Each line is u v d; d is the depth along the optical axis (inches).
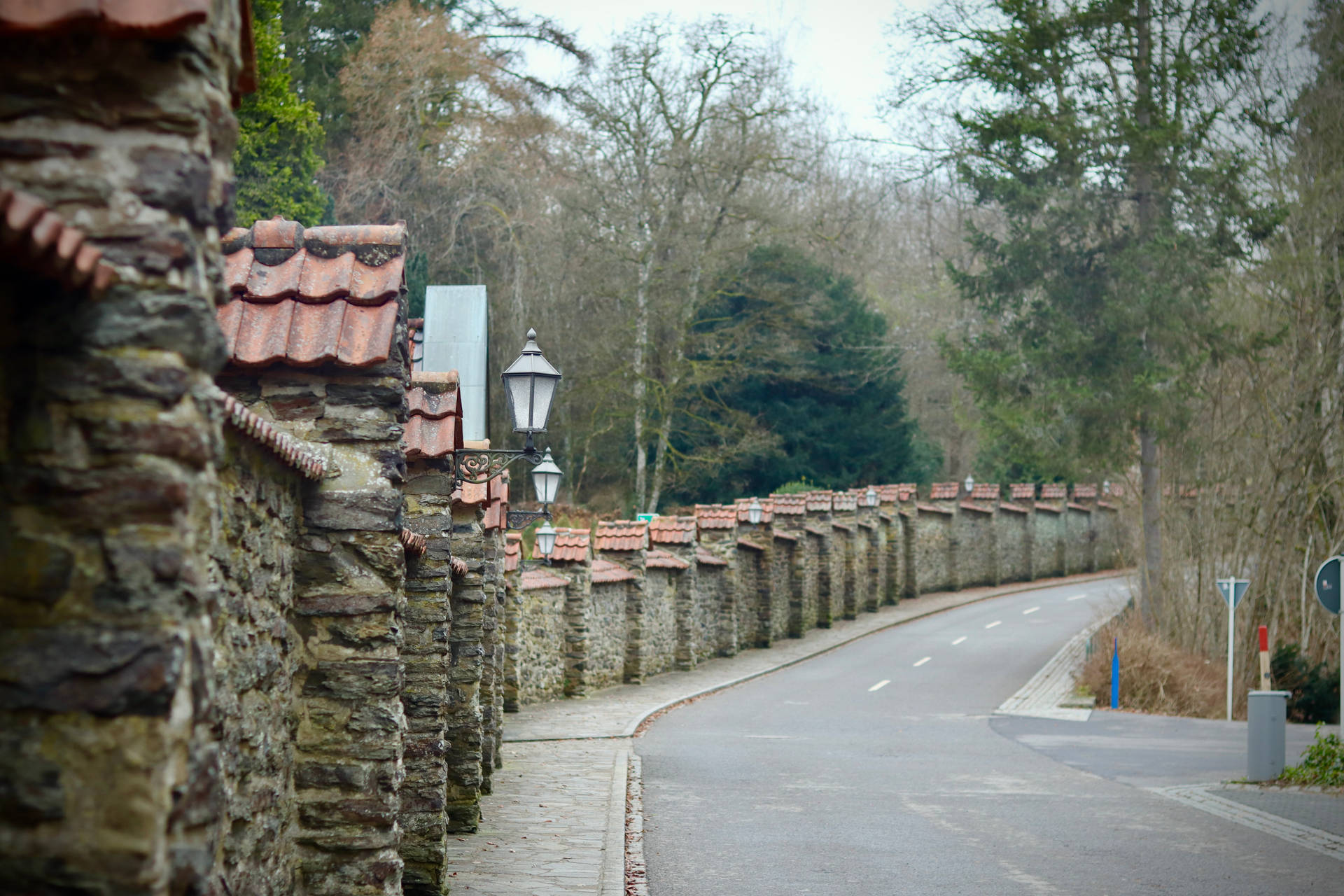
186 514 133.4
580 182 1483.8
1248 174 1119.0
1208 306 1118.4
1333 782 583.8
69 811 127.6
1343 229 1069.8
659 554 1234.6
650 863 402.9
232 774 190.1
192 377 136.1
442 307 657.0
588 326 1576.0
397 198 1438.2
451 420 360.5
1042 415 1159.6
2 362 131.1
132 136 135.5
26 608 129.6
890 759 694.5
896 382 1987.0
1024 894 363.9
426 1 1513.3
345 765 239.3
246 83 166.1
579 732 786.2
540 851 410.6
